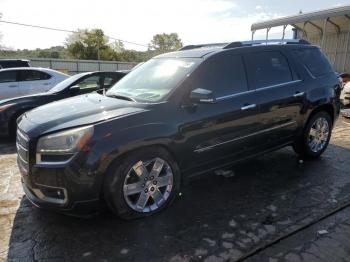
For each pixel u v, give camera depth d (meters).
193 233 3.21
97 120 3.22
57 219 3.52
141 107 3.50
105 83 8.21
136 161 3.31
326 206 3.71
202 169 3.91
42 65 33.59
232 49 4.27
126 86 4.37
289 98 4.62
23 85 10.94
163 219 3.48
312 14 15.49
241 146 4.20
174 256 2.88
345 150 5.77
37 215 3.62
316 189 4.16
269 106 4.37
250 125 4.21
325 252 2.89
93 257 2.89
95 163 3.07
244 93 4.18
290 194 4.03
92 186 3.11
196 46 4.98
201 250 2.95
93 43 57.66
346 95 9.80
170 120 3.50
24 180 3.42
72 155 3.06
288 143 4.89
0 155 5.97
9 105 6.90
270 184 4.33
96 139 3.08
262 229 3.26
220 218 3.48
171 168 3.57
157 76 4.12
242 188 4.22
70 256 2.91
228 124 3.97
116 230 3.29
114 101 3.79
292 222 3.38
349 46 16.55
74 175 3.04
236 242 3.05
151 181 3.46
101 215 3.57
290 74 4.78
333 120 5.46
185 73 3.86
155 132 3.35
